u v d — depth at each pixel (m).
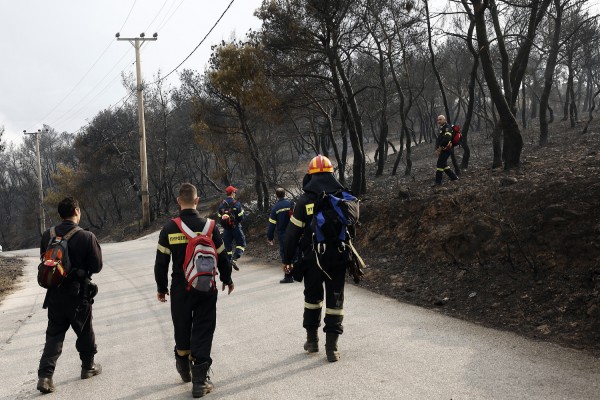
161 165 41.16
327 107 19.52
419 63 29.86
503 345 4.96
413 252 8.84
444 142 11.55
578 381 3.99
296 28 14.62
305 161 38.38
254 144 19.11
